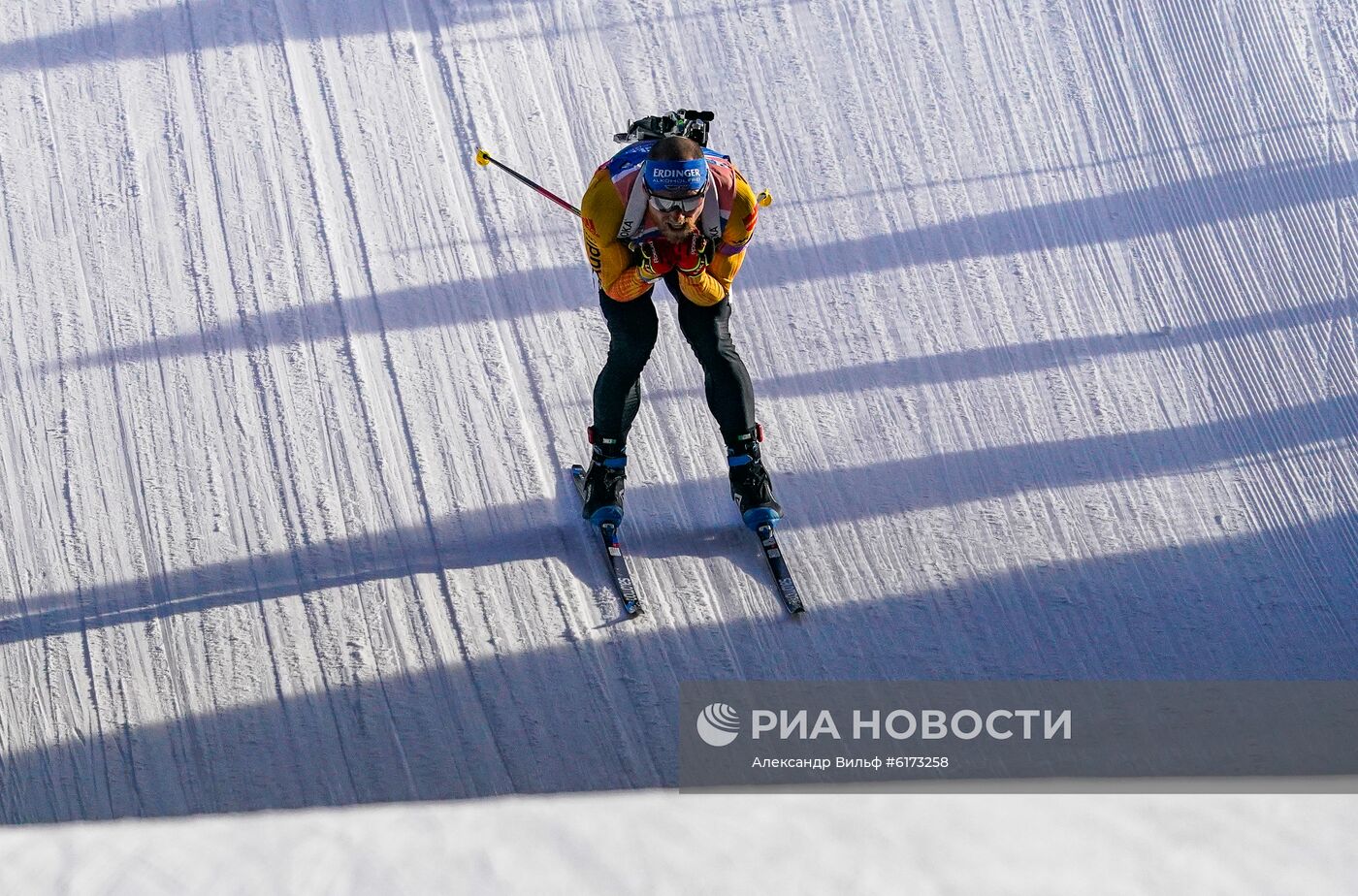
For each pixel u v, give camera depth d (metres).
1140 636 16.62
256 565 16.92
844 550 17.61
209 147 22.73
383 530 17.44
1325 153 23.95
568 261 21.39
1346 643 16.64
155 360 19.41
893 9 26.27
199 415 18.70
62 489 17.69
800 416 19.41
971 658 16.27
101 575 16.72
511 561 17.12
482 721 15.25
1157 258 22.05
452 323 20.23
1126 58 25.55
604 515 16.98
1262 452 19.16
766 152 23.53
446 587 16.75
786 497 18.28
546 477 18.31
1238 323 21.05
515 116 23.78
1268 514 18.27
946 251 22.02
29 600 16.39
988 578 17.33
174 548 17.08
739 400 16.41
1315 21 26.20
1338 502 18.48
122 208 21.66
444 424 18.83
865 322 20.83
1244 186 23.33
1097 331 20.88
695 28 25.73
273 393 19.05
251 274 20.73
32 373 19.11
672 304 20.95
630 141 14.92
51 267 20.67
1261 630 16.77
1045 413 19.59
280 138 22.98
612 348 16.00
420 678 15.70
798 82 24.81
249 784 14.51
